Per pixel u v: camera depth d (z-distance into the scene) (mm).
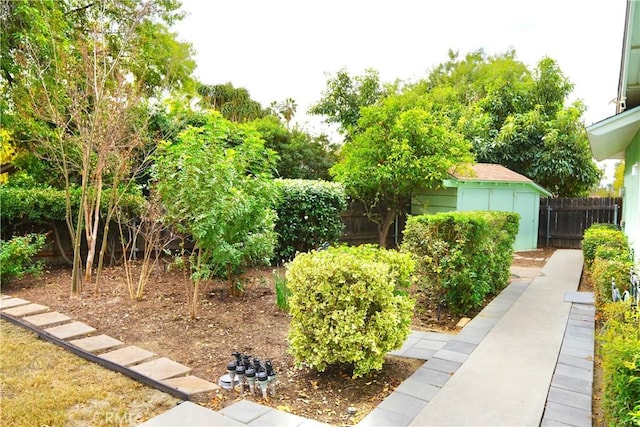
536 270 9031
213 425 2779
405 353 4148
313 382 3529
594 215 13234
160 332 4676
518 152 15141
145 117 7918
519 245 12664
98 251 8453
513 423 2777
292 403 3172
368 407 3115
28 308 5375
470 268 5434
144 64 8906
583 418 2846
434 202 11836
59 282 6941
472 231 5449
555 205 13820
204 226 4898
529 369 3684
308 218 9141
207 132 5707
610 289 4957
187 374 3607
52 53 7184
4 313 5156
